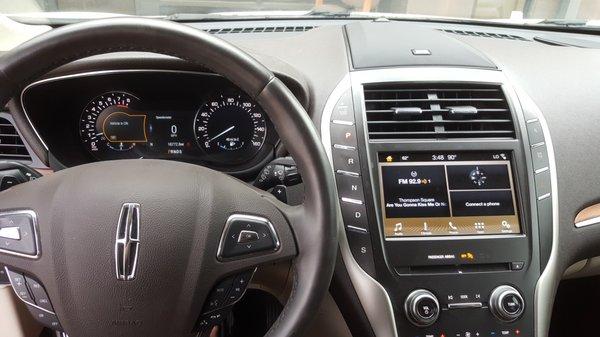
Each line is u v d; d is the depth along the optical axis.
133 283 0.71
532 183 0.95
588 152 1.00
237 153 1.15
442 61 1.03
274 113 0.70
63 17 1.46
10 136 1.06
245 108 1.11
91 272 0.70
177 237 0.72
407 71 0.99
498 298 0.89
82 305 0.71
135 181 0.74
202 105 1.11
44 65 0.66
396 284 0.91
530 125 0.98
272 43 1.21
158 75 1.05
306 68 1.03
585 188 1.00
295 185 0.91
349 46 1.10
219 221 0.74
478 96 1.00
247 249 0.75
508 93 0.99
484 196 0.94
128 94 1.10
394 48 1.08
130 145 1.15
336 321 1.01
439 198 0.93
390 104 0.98
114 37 0.65
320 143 0.71
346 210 0.92
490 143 0.95
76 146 1.12
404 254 0.91
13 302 0.94
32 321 1.01
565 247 0.99
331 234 0.72
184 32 0.65
